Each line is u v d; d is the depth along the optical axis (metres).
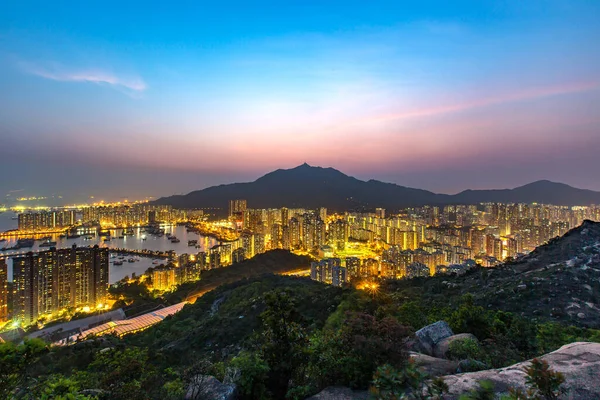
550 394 3.94
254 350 7.12
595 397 4.50
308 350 6.68
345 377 6.23
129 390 6.77
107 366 8.54
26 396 5.27
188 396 6.20
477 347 8.38
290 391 6.15
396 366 5.89
